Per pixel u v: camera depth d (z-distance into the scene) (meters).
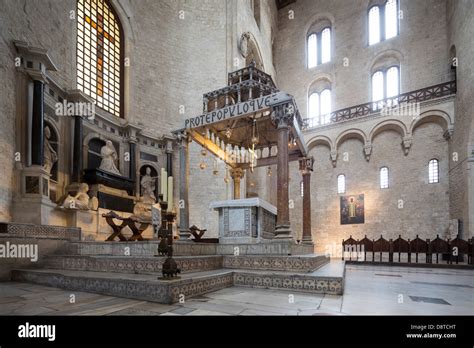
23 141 8.84
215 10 18.36
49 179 9.93
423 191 18.91
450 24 18.89
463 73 16.14
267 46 24.45
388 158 20.33
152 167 15.68
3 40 8.17
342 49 23.95
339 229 21.38
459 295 4.93
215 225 16.27
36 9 9.76
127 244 6.75
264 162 11.51
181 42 17.53
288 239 7.02
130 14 15.14
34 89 9.21
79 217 10.27
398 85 21.48
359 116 20.95
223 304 3.86
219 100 9.45
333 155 21.73
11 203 8.23
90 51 13.09
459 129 16.58
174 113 16.84
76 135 11.45
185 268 5.45
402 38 21.39
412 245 14.80
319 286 4.86
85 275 5.21
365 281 6.97
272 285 5.22
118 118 14.18
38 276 6.03
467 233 14.99
